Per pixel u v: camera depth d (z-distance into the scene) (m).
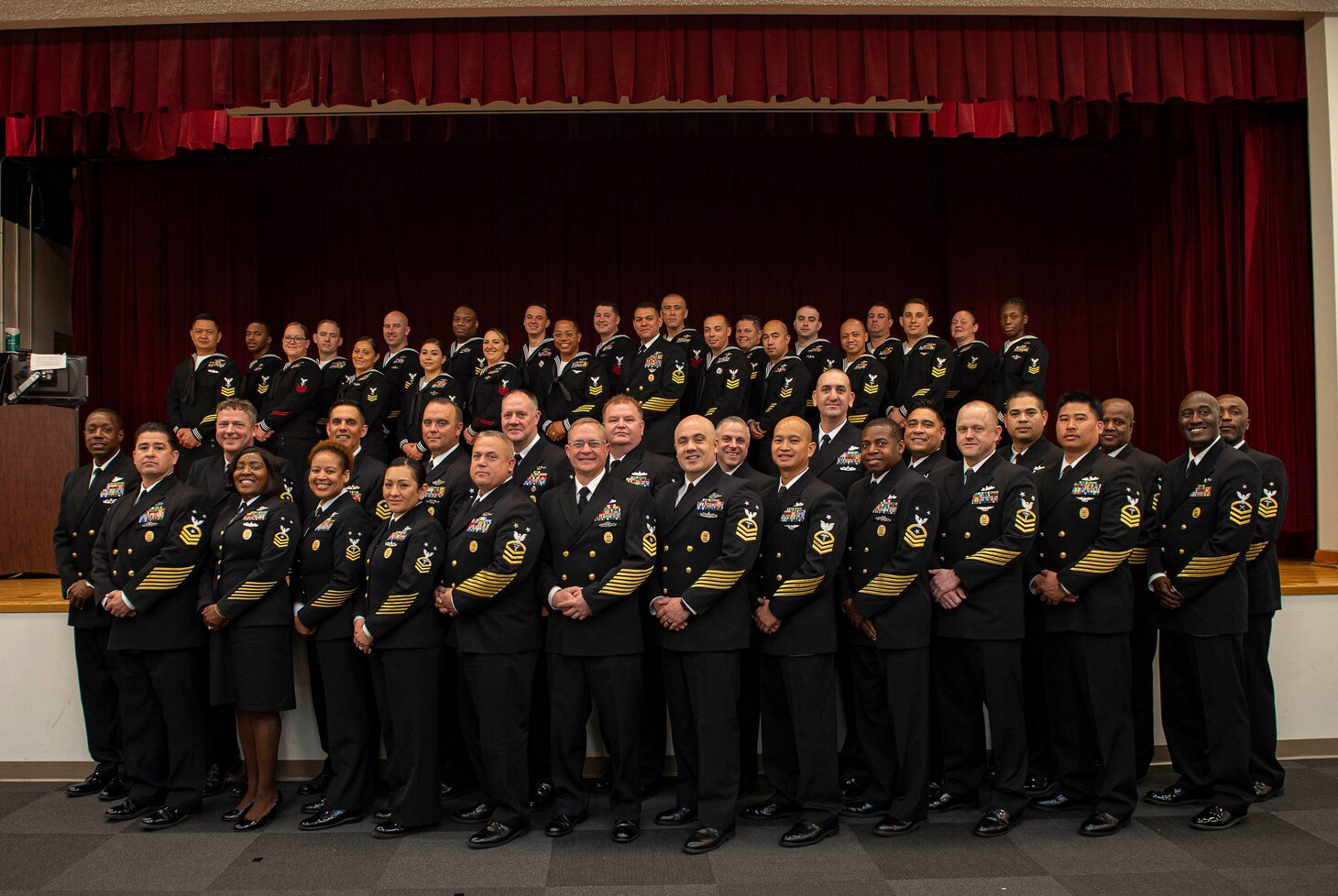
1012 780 3.60
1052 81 5.16
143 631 3.74
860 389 5.49
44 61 5.17
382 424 6.00
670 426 5.53
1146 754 4.09
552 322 8.10
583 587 3.53
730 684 3.50
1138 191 7.53
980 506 3.69
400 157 8.11
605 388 5.57
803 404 5.38
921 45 5.12
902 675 3.57
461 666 3.73
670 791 4.12
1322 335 5.35
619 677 3.52
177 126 6.67
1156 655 4.39
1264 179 5.83
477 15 5.06
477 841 3.49
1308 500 5.70
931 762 4.05
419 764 3.61
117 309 7.88
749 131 6.96
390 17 5.07
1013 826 3.60
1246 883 3.15
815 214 8.13
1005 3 5.03
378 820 3.68
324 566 3.79
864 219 8.12
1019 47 5.16
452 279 8.12
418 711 3.61
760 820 3.72
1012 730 3.61
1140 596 4.05
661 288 8.12
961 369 5.98
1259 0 5.15
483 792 3.81
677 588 3.55
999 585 3.62
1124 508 3.57
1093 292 7.98
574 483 3.73
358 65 5.12
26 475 5.38
